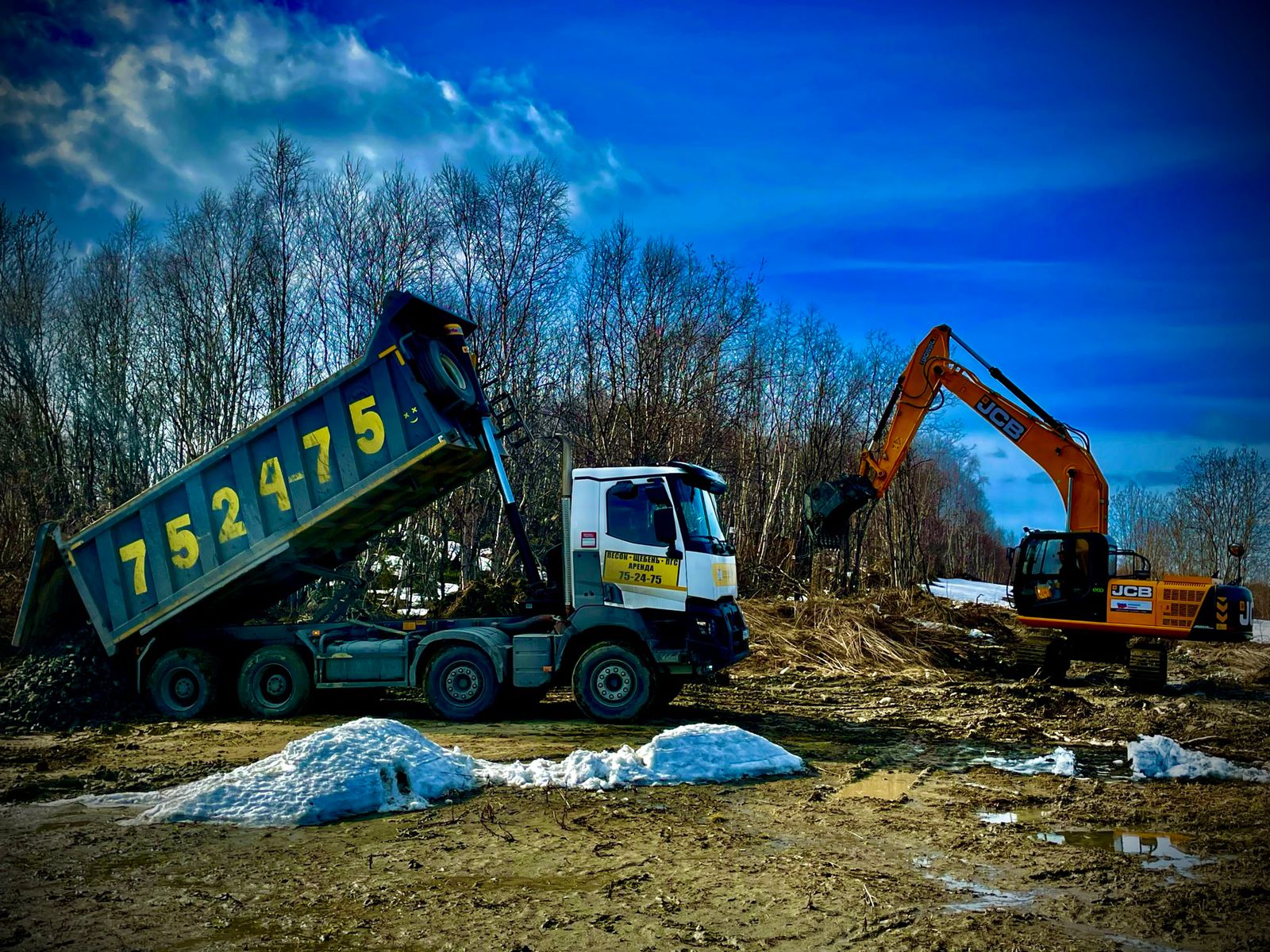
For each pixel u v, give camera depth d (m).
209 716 11.09
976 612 23.06
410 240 23.11
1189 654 20.97
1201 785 8.04
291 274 22.86
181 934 4.51
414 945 4.39
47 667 10.91
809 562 28.30
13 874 5.34
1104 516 15.91
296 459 10.70
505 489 11.27
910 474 38.16
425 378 10.45
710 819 6.58
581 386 27.14
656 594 10.42
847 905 4.93
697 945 4.40
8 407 23.23
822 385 35.25
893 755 9.20
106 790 7.42
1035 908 4.94
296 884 5.20
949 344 17.09
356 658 10.95
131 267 24.11
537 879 5.30
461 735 9.69
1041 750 9.62
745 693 13.72
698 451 27.16
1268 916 4.86
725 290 28.81
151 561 10.98
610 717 10.38
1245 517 41.09
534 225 23.69
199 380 22.66
